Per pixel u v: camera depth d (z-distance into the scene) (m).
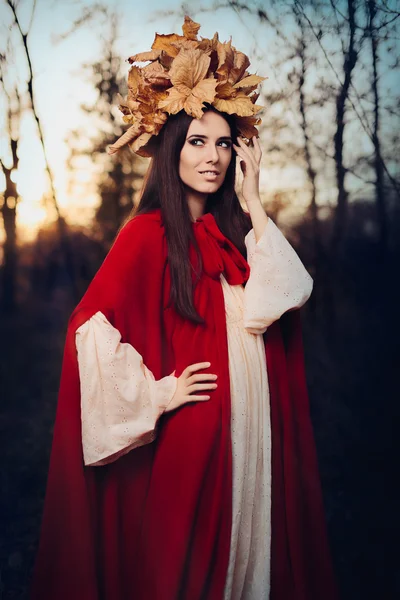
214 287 2.02
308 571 2.10
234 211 2.21
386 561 3.10
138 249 2.01
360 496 3.79
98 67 6.67
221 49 2.03
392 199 7.10
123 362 1.91
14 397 5.46
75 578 1.97
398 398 5.24
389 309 7.00
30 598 2.01
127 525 2.02
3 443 4.57
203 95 1.96
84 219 7.53
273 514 2.02
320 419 4.98
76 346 1.92
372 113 6.66
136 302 1.98
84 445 1.93
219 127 2.02
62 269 7.68
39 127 6.96
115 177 7.32
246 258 2.17
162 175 2.05
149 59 2.06
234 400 1.95
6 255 7.49
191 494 1.91
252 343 2.03
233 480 1.93
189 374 1.94
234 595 1.98
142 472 2.03
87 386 1.91
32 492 3.87
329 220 7.23
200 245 2.04
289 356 2.22
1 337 6.75
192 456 1.92
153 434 1.95
